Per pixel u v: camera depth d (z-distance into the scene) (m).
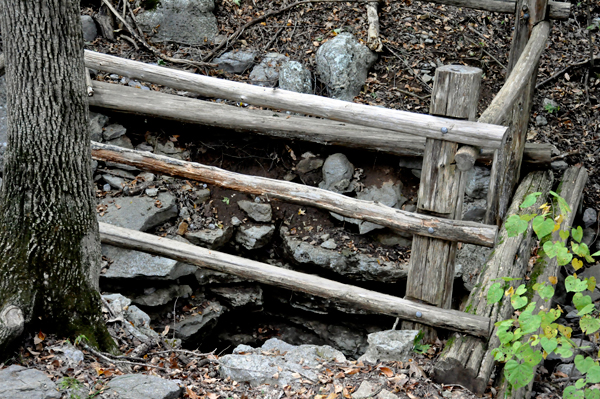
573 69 7.86
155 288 5.67
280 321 6.42
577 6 8.52
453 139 4.29
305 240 6.16
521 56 5.45
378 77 7.47
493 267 5.10
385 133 6.16
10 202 3.70
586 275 5.85
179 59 7.38
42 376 3.34
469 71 4.23
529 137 7.06
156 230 5.97
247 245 6.18
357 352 6.11
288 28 7.86
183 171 5.46
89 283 3.94
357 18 7.90
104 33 7.53
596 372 3.22
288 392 3.86
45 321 3.79
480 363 4.13
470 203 6.14
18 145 3.62
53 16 3.43
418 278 4.75
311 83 7.32
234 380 4.02
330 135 6.17
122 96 6.39
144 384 3.44
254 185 5.22
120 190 6.11
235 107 6.55
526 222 3.50
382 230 6.12
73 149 3.73
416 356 4.47
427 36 7.86
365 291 4.94
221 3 8.05
